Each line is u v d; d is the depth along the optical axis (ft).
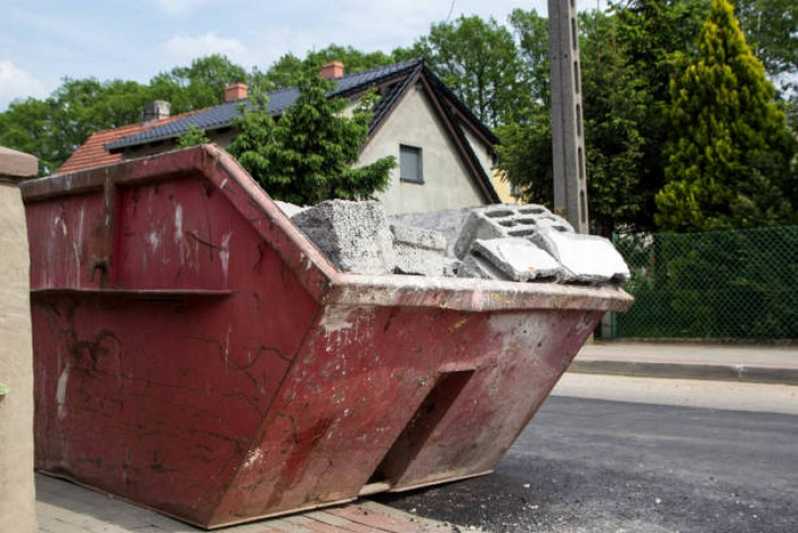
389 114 71.87
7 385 8.59
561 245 13.83
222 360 10.58
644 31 58.80
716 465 16.85
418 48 176.76
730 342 41.60
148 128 87.04
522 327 12.80
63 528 10.61
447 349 11.79
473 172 83.05
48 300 13.10
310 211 10.16
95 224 12.32
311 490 11.75
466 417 13.33
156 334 11.44
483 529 12.28
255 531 11.12
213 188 10.68
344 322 9.91
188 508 11.12
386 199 72.59
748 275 40.96
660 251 44.34
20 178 8.82
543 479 15.48
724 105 46.62
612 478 15.64
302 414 10.48
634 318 45.16
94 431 12.57
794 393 27.53
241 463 10.45
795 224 41.09
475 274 12.60
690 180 47.52
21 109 172.55
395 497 13.97
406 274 10.71
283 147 50.98
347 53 183.21
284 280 9.81
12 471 8.57
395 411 11.77
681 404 25.81
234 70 197.47
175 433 11.28
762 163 43.21
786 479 15.65
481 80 171.01
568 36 44.09
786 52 100.53
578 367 35.55
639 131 55.11
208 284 10.78
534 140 58.75
